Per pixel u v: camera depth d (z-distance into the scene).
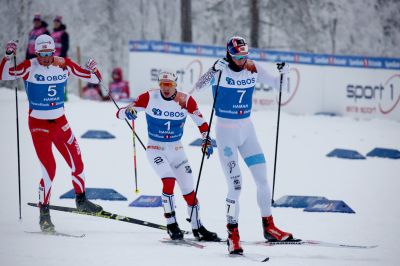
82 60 94.50
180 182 18.94
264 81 18.97
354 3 93.62
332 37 93.38
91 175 27.81
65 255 16.55
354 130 41.03
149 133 18.97
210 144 18.59
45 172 19.86
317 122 42.84
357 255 17.36
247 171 29.09
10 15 89.38
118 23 98.88
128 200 24.25
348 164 31.66
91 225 20.67
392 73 47.09
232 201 17.42
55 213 22.25
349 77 47.16
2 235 18.83
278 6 92.00
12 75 19.88
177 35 102.69
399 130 42.31
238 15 94.69
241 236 19.62
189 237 19.59
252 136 18.72
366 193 26.12
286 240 18.38
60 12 93.56
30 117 20.39
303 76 46.88
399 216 22.62
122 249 17.33
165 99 18.45
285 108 46.88
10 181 26.48
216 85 18.30
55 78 20.22
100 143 33.66
